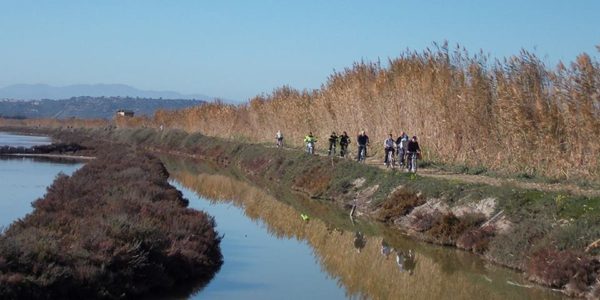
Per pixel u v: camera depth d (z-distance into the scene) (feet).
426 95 116.57
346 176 121.90
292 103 188.65
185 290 56.24
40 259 47.34
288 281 61.67
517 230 69.87
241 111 248.32
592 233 60.23
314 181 130.93
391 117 129.70
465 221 79.25
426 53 118.32
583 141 81.76
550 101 88.43
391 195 100.37
